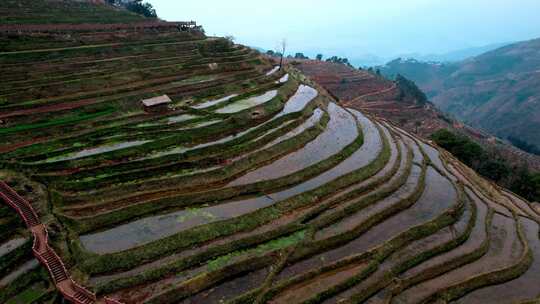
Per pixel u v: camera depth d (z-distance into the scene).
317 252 39.28
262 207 45.03
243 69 94.50
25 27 90.75
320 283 35.19
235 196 47.12
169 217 42.38
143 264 35.31
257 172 53.31
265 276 35.56
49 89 68.50
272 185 49.69
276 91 84.56
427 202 51.00
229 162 53.94
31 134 55.97
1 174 47.22
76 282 32.69
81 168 49.44
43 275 34.12
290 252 38.09
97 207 42.25
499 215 51.28
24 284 33.19
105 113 65.38
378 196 49.88
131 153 53.53
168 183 47.47
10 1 109.19
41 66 76.12
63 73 75.19
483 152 79.56
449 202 51.16
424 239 43.12
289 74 101.12
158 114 66.44
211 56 97.94
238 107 72.19
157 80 80.31
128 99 70.12
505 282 38.38
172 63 88.81
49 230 38.38
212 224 40.62
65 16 108.75
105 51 88.44
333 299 33.78
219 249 37.56
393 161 60.75
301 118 71.88
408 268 38.50
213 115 66.56
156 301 31.16
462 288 36.50
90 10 120.69
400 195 51.47
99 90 72.44
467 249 42.28
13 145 53.59
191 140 59.06
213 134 61.38
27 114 60.19
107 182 46.31
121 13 125.56
